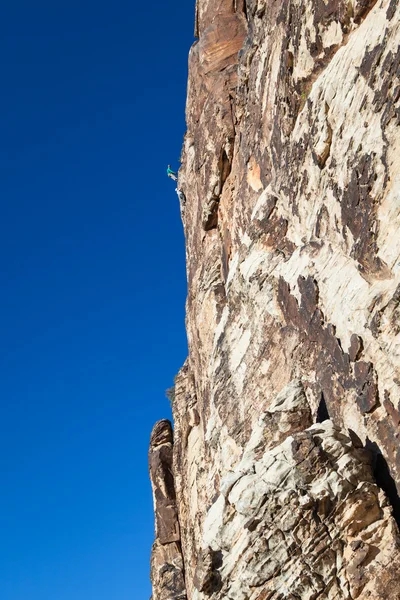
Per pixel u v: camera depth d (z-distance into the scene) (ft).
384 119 56.59
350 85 62.08
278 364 80.43
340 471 56.85
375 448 58.65
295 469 57.82
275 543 56.18
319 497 55.83
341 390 64.08
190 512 130.00
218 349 99.91
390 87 55.67
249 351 88.84
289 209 79.71
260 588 55.77
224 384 96.63
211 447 101.19
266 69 84.84
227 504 60.64
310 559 54.70
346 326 62.28
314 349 70.90
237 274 92.22
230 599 57.06
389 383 56.65
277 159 81.61
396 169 55.21
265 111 85.30
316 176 69.82
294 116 74.43
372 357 58.80
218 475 97.30
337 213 65.31
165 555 147.02
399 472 55.42
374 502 55.06
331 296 65.72
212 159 110.01
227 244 107.04
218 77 112.06
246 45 95.14
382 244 57.93
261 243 85.30
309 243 72.43
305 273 71.10
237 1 116.78
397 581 51.62
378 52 57.47
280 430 67.92
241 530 58.65
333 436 59.16
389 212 56.54
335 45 66.18
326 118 66.49
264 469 59.57
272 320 81.30
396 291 55.36
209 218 116.57
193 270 129.90
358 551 53.62
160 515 152.25
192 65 121.19
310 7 68.69
